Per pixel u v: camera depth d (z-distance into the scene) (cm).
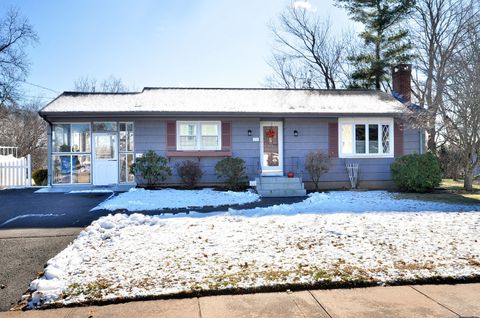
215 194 1157
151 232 631
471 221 709
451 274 416
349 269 435
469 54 1452
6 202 1017
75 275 428
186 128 1363
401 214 802
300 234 611
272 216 783
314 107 1412
